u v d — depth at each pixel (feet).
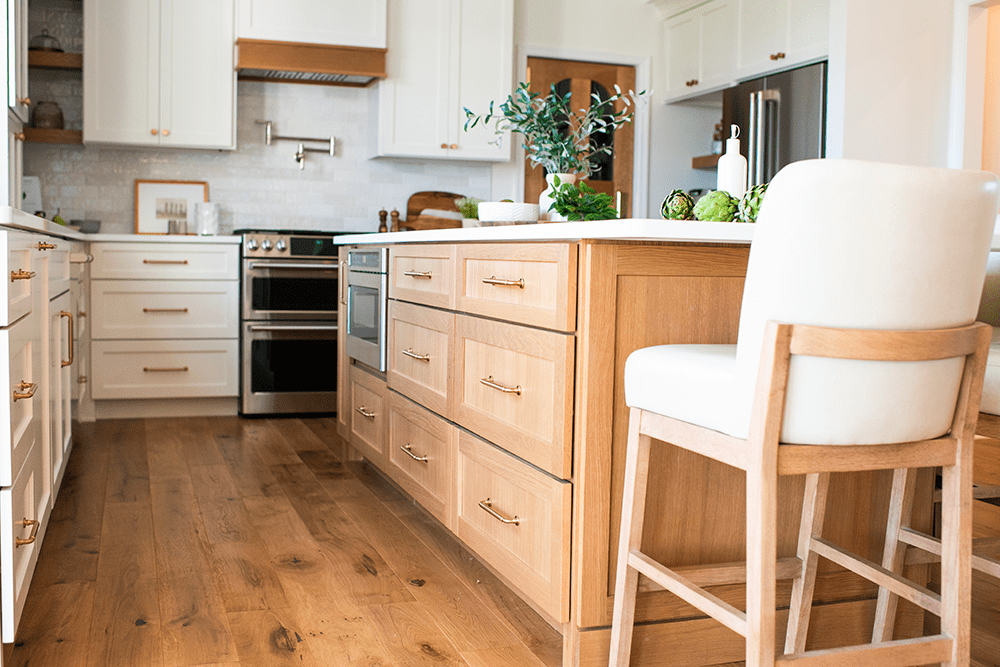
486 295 7.22
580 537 5.81
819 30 15.62
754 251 4.53
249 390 15.71
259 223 17.83
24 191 15.11
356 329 11.34
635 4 19.88
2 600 5.56
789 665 4.54
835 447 4.59
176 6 16.05
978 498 6.73
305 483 11.19
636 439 5.51
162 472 11.61
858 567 5.53
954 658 4.83
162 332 15.39
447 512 8.13
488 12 17.84
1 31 11.96
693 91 19.02
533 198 19.56
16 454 5.83
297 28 16.47
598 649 5.90
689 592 5.01
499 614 7.14
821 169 4.29
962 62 15.23
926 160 15.35
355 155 18.34
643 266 5.86
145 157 17.07
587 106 19.75
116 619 6.89
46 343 7.82
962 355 4.75
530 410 6.41
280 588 7.61
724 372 4.76
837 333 4.41
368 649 6.43
